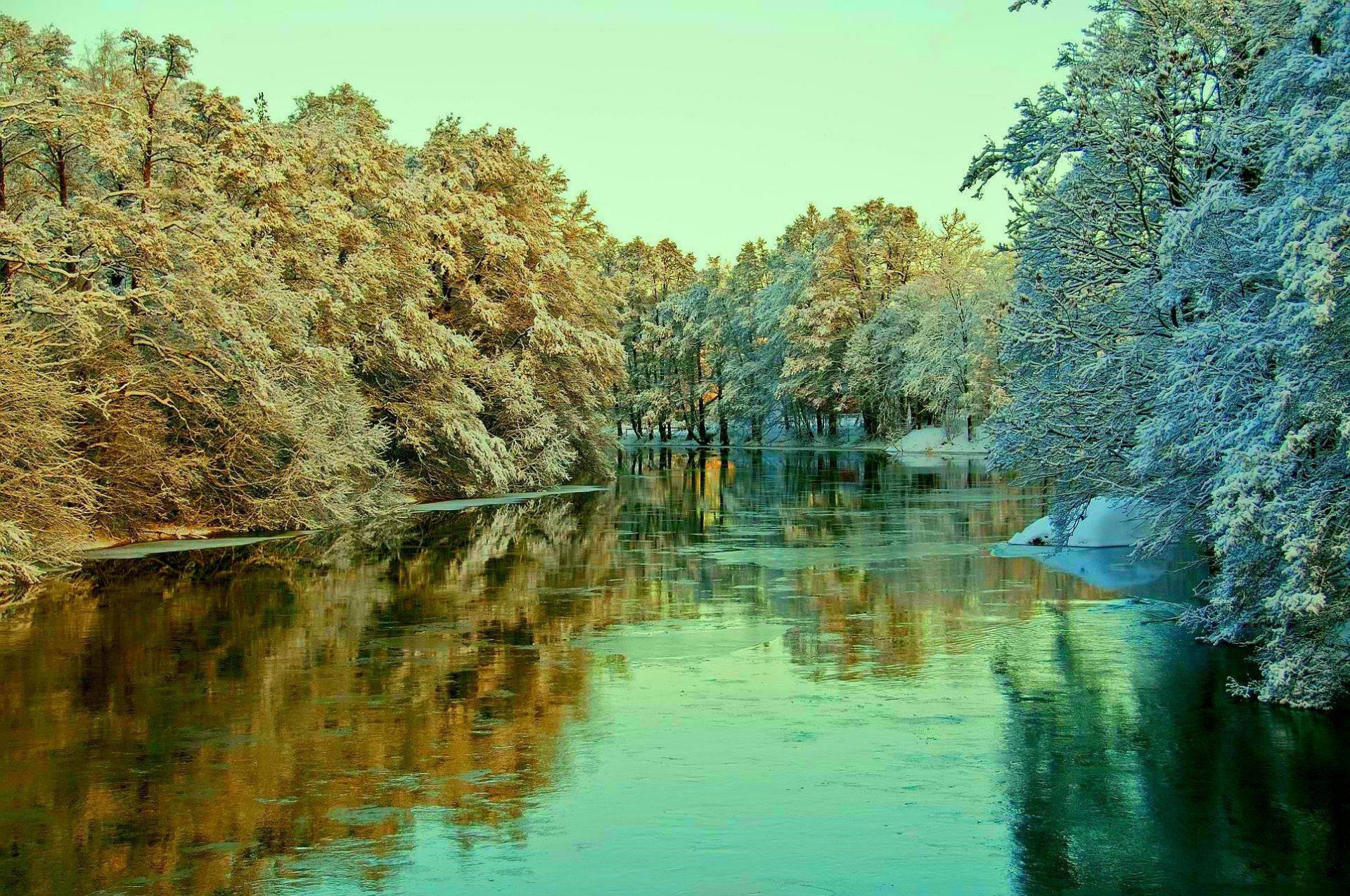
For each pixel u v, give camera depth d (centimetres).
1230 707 991
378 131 4262
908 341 7419
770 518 3000
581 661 1207
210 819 714
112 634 1359
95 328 2106
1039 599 1620
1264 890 602
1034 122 1717
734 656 1232
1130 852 654
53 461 2033
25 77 2258
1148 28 1599
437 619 1469
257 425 2578
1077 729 920
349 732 918
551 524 2894
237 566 2027
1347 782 779
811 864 638
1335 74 993
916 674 1134
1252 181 1455
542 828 696
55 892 600
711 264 11900
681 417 10775
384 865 637
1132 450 1434
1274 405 952
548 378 4647
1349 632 1005
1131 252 1598
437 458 3875
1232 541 950
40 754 858
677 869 630
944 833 687
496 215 4481
